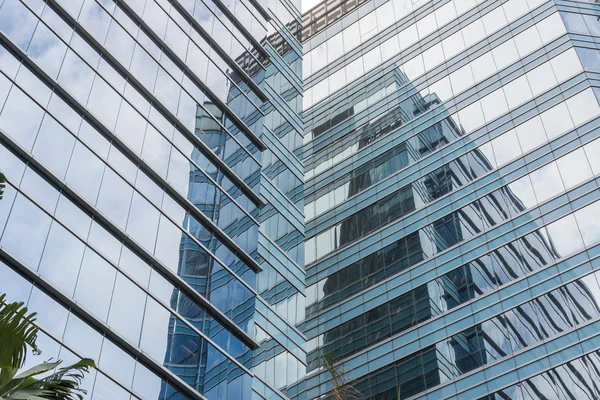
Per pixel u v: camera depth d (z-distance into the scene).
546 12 50.44
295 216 48.91
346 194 52.75
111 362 27.80
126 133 34.53
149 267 32.12
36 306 25.98
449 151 48.88
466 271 42.12
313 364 44.16
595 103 43.62
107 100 34.44
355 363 42.69
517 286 39.44
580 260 38.09
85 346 27.02
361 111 57.41
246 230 40.19
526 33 50.50
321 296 47.94
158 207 34.34
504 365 36.91
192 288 33.62
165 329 31.11
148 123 36.41
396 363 41.00
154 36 40.25
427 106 52.84
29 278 26.39
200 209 36.84
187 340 32.00
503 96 48.66
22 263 26.17
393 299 44.19
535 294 38.44
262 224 43.88
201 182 38.16
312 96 62.38
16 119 29.17
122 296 29.78
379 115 55.72
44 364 13.52
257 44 52.00
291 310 42.94
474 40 53.53
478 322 39.47
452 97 51.66
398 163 51.34
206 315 34.12
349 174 53.88
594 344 34.78
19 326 12.78
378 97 57.16
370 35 62.19
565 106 44.88
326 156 56.72
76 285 27.95
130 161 34.19
